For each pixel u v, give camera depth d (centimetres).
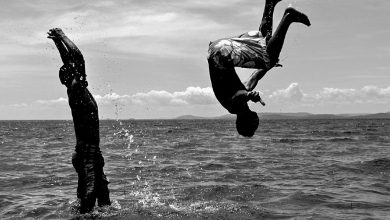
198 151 2880
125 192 1267
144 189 1320
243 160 2234
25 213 1012
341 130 7412
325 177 1570
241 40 523
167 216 954
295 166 1933
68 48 908
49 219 946
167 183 1445
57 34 907
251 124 548
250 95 509
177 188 1327
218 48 514
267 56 513
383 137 4766
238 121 551
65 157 2488
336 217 944
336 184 1397
